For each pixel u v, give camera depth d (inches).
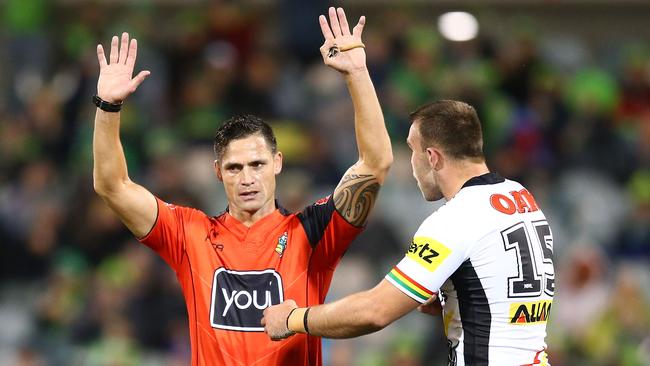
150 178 1921.8
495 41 2432.3
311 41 2301.9
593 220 2027.6
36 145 2111.2
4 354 1748.3
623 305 1736.0
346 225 818.2
